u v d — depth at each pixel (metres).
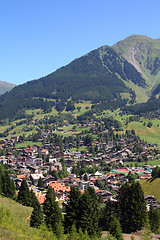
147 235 69.25
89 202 75.31
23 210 96.75
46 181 176.62
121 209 82.44
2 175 142.00
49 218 77.19
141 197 79.81
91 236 68.12
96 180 180.00
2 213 50.97
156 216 81.25
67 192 148.12
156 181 159.12
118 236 66.81
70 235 58.19
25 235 45.91
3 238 40.91
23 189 111.38
